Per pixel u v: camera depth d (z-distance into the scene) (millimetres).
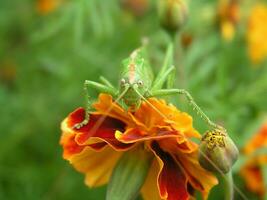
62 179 418
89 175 286
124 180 274
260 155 316
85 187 413
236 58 451
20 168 425
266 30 430
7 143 437
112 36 451
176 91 308
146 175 276
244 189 365
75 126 276
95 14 407
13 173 421
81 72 446
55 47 460
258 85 402
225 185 280
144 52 323
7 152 436
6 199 413
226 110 373
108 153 283
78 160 282
